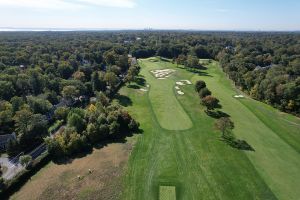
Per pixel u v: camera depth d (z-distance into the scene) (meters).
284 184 51.66
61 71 122.19
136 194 47.84
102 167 55.44
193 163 57.59
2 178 48.25
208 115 83.62
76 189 48.81
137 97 99.12
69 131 62.78
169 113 84.38
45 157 57.06
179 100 96.38
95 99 90.94
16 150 62.12
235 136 70.12
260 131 73.75
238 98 101.56
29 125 63.97
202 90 95.38
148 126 74.69
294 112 86.94
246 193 48.91
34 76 100.62
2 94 88.56
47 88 96.00
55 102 89.31
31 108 75.81
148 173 53.75
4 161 58.44
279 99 92.19
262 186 50.84
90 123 66.50
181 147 63.94
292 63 134.00
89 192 48.09
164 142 66.06
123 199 46.59
